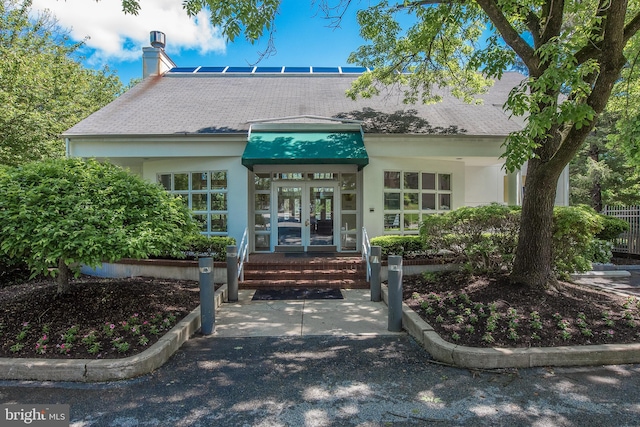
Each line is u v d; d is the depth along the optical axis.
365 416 3.22
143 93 13.01
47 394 3.63
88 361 3.99
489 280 6.50
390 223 10.33
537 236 6.02
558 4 5.66
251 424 3.12
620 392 3.57
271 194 11.05
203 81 14.57
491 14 5.96
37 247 4.49
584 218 6.15
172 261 8.47
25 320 4.97
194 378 3.96
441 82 10.52
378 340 5.07
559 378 3.86
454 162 11.34
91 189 5.24
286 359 4.46
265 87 14.02
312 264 8.66
